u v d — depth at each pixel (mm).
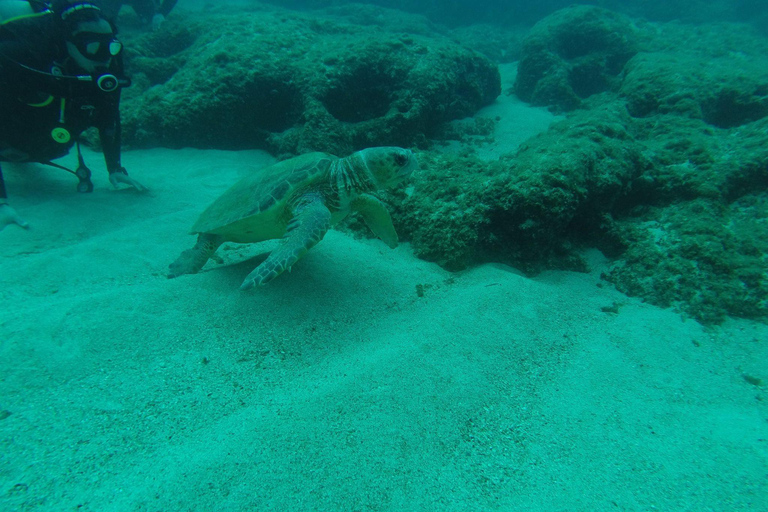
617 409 3018
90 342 3291
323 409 2799
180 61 11039
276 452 2434
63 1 5086
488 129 11672
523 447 2637
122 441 2469
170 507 2061
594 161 5254
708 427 2893
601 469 2490
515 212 4922
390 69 9648
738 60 12406
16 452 2289
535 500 2266
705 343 3912
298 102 9156
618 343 3832
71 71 5488
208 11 20906
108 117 6203
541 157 5281
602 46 14414
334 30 12695
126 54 11602
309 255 5270
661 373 3461
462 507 2207
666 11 27406
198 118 9023
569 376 3352
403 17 26234
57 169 7348
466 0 33938
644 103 9180
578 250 5418
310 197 4227
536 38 14742
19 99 5336
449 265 5172
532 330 3889
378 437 2602
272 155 9492
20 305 3771
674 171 5598
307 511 2109
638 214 5652
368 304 4406
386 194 6156
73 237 5348
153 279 4613
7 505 1989
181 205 6809
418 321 4004
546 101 13750
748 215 5172
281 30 10992
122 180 6871
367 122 9281
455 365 3320
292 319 4012
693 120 7586
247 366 3334
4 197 5281
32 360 3006
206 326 3744
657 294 4570
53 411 2621
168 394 2916
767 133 5863
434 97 9781
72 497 2072
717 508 2252
